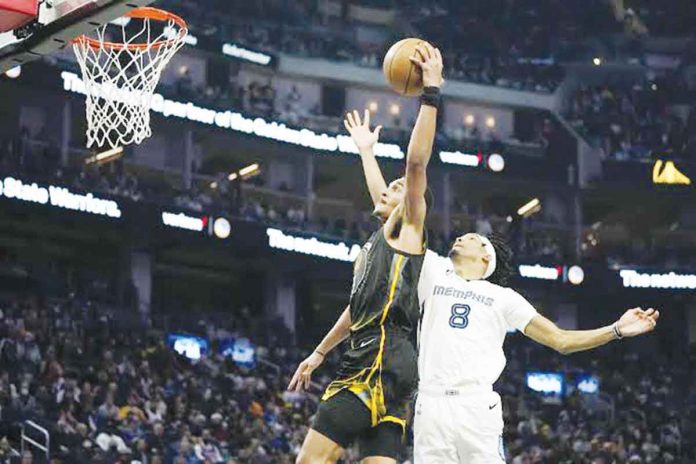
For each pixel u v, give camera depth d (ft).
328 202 144.15
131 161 126.11
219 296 135.85
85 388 85.66
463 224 144.56
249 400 98.68
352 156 135.33
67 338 96.43
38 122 120.26
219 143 132.36
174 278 132.77
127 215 114.32
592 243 150.20
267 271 133.59
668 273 137.18
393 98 144.25
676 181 145.07
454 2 159.02
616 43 157.89
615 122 149.07
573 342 21.49
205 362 104.63
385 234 21.88
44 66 113.60
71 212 112.57
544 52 156.46
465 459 21.33
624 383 125.80
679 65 157.79
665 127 149.69
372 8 152.66
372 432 21.65
